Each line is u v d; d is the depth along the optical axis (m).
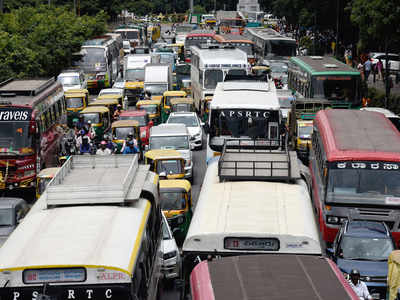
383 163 23.30
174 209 23.23
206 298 9.39
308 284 9.70
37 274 10.51
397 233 23.08
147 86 58.00
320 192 25.48
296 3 96.69
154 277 14.55
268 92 33.59
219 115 30.50
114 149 36.47
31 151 31.00
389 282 17.70
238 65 48.34
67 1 121.56
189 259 13.63
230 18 138.00
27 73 51.78
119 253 11.03
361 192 23.25
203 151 42.94
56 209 13.16
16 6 98.69
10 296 10.52
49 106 35.34
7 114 30.81
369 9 50.12
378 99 50.25
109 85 74.25
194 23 184.62
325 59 51.84
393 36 49.91
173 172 30.00
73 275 10.55
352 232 20.30
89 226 12.05
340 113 29.47
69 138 38.84
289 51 78.56
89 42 74.56
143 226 12.70
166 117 52.62
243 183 17.19
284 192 16.28
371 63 67.62
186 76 75.25
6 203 22.44
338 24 78.94
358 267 19.11
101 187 13.48
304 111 40.12
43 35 60.81
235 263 10.68
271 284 9.70
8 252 11.09
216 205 15.30
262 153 21.03
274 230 13.60
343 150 23.78
